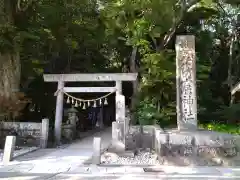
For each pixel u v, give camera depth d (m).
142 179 7.23
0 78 14.58
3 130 13.41
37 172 8.00
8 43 13.75
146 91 16.36
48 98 19.77
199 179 7.29
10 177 7.36
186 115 10.91
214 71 23.91
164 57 15.69
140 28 15.45
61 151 11.84
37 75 18.59
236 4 16.19
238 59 22.72
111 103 30.08
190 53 11.09
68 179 7.18
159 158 9.53
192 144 9.48
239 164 9.22
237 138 9.44
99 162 9.14
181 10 15.16
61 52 20.20
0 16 14.09
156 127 11.64
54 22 16.53
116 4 14.97
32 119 19.14
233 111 17.69
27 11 15.47
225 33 23.08
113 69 23.19
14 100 14.29
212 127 13.16
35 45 16.78
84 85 20.58
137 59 19.66
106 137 17.73
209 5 15.46
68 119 17.47
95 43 19.56
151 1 14.09
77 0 16.03
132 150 10.94
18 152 11.32
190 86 10.98
